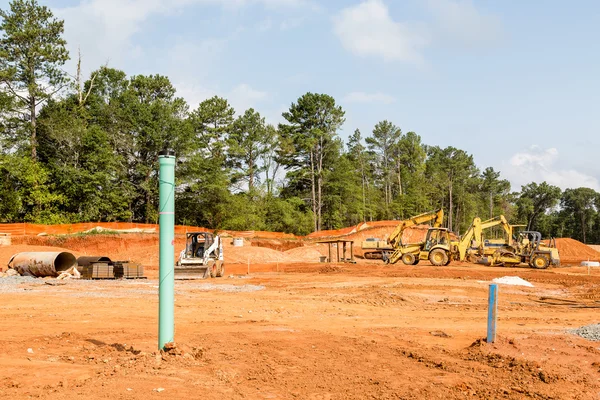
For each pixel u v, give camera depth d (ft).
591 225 520.83
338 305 63.26
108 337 39.09
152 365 27.99
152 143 222.69
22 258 103.91
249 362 30.94
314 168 296.71
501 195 538.06
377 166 398.62
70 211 207.21
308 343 37.47
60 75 203.41
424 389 26.45
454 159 480.23
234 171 263.29
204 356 31.22
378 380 28.02
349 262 156.35
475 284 90.74
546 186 542.57
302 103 293.02
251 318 51.16
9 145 194.70
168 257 29.58
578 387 27.12
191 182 225.35
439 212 145.89
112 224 185.47
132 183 224.53
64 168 197.77
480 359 32.91
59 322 47.57
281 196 291.58
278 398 24.41
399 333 43.32
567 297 75.97
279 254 169.37
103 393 23.25
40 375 26.55
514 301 69.97
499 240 147.54
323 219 294.25
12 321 47.91
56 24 201.98
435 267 134.41
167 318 29.89
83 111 218.59
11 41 195.11
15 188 195.83
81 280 98.43
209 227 239.30
